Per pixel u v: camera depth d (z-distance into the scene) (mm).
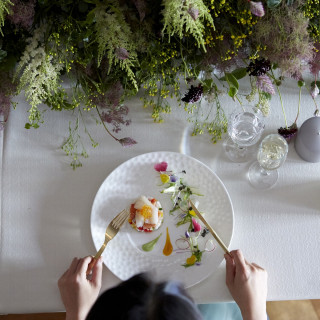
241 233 870
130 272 834
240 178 894
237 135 840
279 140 817
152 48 783
